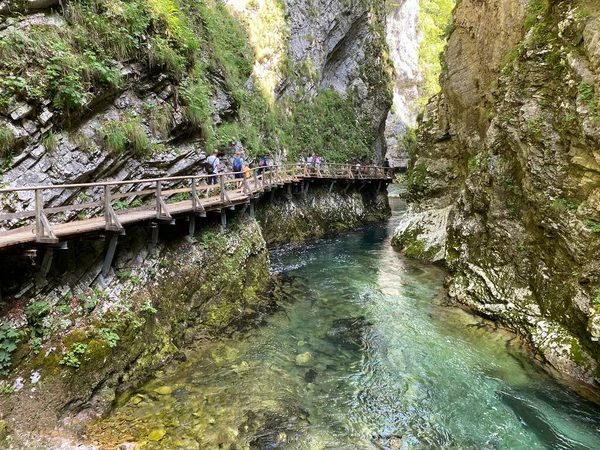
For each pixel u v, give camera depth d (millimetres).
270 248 16688
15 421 4852
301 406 6191
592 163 6848
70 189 7465
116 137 8492
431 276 12758
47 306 5762
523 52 9211
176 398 6184
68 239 5816
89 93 8008
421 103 48688
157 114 10141
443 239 14531
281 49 23578
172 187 10516
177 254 8719
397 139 44312
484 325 8852
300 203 20188
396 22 46844
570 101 7445
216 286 9312
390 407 6207
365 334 8711
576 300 6707
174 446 5125
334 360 7617
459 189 14961
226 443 5270
